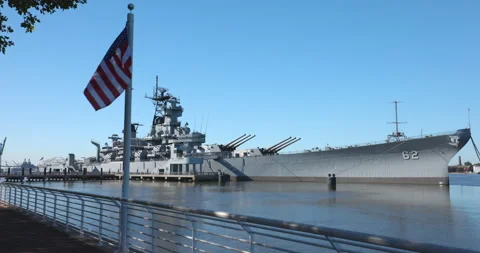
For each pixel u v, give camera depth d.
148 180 65.56
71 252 7.34
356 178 45.34
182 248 11.62
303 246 12.32
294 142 56.53
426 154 39.91
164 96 68.75
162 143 68.25
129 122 7.45
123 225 7.15
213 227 15.46
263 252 11.52
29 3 9.14
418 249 2.68
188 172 61.03
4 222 11.54
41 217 12.22
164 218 17.77
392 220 19.78
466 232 16.62
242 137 62.81
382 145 42.78
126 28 7.76
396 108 49.53
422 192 34.06
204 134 65.38
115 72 7.61
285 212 22.88
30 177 66.06
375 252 11.09
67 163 91.38
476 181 70.06
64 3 9.48
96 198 8.84
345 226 18.17
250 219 4.32
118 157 76.38
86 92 7.80
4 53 9.45
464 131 37.22
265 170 55.03
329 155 47.94
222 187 45.25
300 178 50.97
